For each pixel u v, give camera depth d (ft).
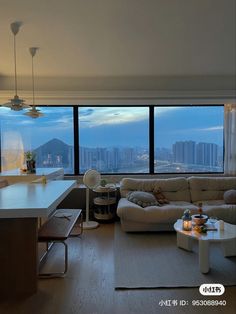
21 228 8.09
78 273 9.22
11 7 8.21
